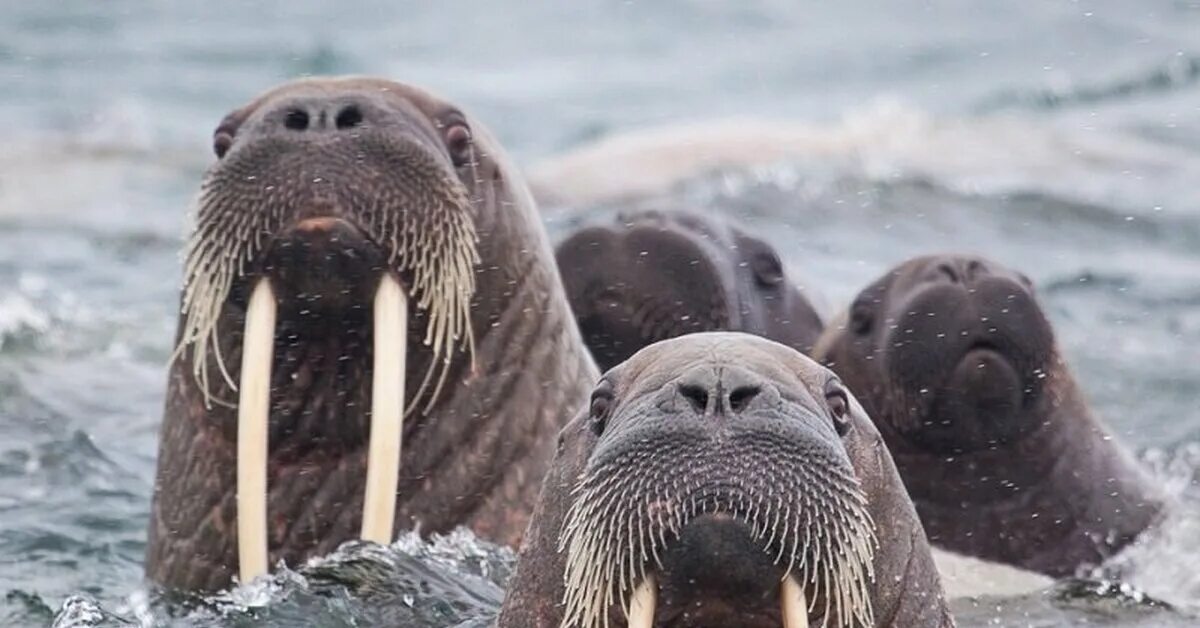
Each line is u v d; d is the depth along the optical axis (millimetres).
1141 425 43062
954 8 116500
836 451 19203
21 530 34250
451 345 26828
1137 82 94375
